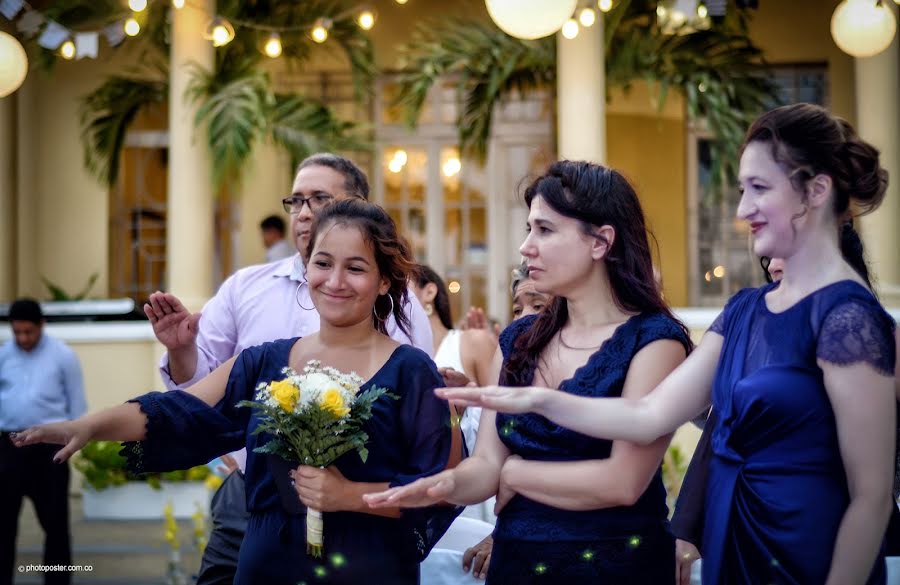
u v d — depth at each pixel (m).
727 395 2.24
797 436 2.15
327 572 2.49
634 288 2.48
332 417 2.40
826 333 2.13
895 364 2.16
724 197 11.09
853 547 2.07
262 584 2.54
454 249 11.21
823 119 2.20
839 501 2.13
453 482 2.29
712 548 2.23
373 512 2.51
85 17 8.88
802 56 11.06
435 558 3.10
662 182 11.10
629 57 8.89
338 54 11.12
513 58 9.05
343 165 3.53
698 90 8.84
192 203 8.90
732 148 8.74
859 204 2.26
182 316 2.89
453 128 11.20
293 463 2.51
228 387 2.71
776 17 11.08
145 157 11.46
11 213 10.97
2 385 6.69
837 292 2.16
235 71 9.04
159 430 2.57
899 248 9.02
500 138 11.11
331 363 2.63
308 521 2.48
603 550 2.34
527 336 2.58
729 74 8.92
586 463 2.34
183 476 6.37
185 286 8.87
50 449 6.31
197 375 3.46
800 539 2.12
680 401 2.32
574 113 8.56
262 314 3.48
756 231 2.23
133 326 9.17
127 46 10.20
